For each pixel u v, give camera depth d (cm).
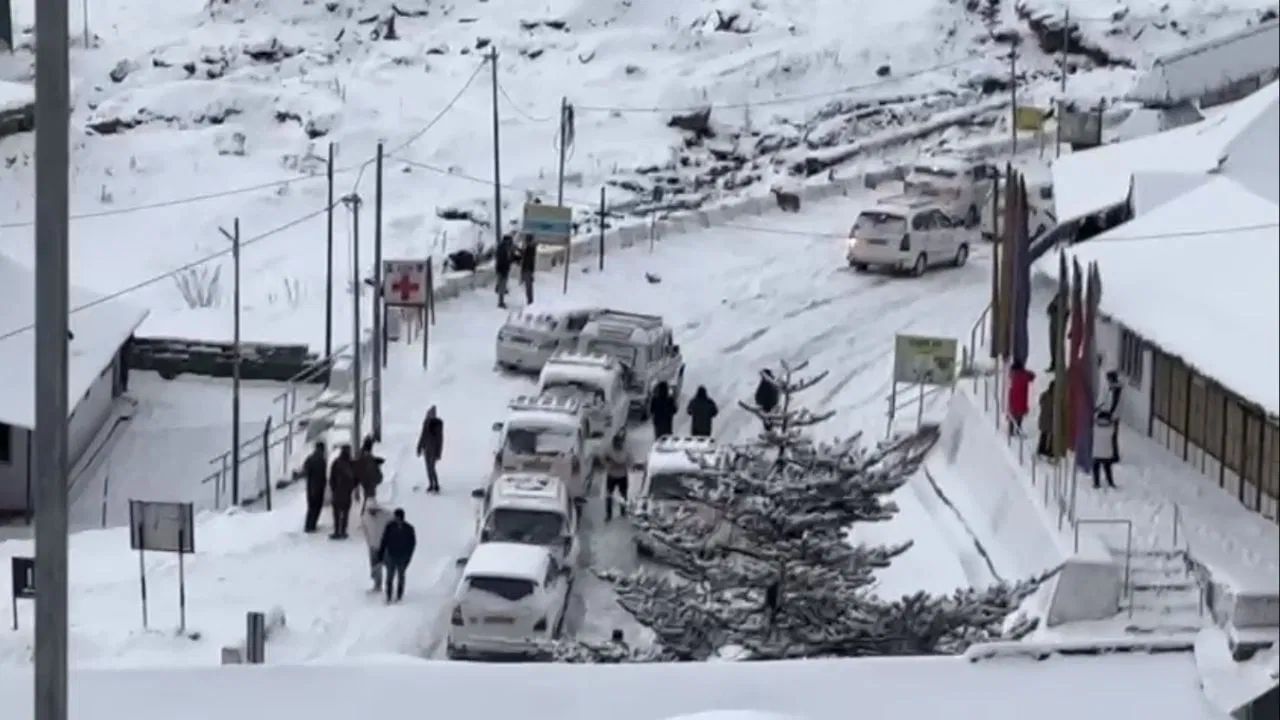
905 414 9531
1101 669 4938
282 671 4919
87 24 16138
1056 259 9419
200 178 13588
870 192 13462
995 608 5953
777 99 15025
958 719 4647
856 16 16225
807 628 5822
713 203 13175
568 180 13638
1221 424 6938
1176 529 6731
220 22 16175
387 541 7375
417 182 13588
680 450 8294
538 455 8500
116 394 10250
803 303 11406
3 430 8850
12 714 4697
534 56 15650
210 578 7575
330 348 10562
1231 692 4878
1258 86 11069
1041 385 8688
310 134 14312
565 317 10262
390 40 15925
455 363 10394
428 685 4841
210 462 9550
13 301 9488
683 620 5872
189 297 11525
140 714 4628
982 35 15825
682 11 16400
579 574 7950
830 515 5919
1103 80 14925
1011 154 13575
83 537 8131
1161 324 7144
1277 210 7544
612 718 4656
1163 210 8225
